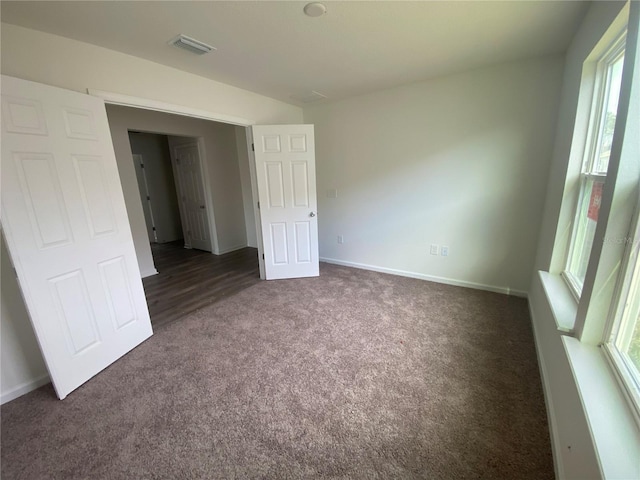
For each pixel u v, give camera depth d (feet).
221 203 16.81
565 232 6.66
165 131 13.60
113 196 6.89
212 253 17.13
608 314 3.97
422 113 10.37
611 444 2.81
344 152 12.60
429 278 11.68
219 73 8.72
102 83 6.74
